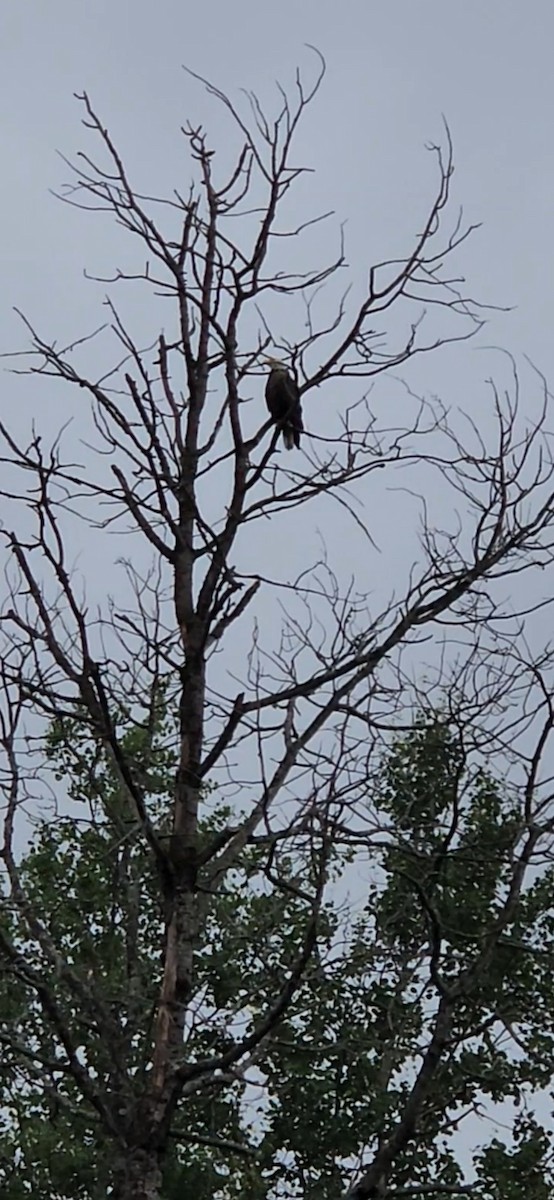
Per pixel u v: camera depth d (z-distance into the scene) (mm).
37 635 11266
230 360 11969
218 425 12047
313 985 12164
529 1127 12258
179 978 10547
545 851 11047
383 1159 10312
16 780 11203
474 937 11258
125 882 12227
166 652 11812
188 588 11797
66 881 13555
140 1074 11875
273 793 11133
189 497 11883
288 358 12047
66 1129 16406
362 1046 12375
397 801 11969
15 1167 16531
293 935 12609
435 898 12117
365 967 11578
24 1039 11531
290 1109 15812
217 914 11852
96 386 11703
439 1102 11203
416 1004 11648
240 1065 10359
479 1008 12172
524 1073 12070
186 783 11203
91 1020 11695
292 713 11398
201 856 10930
